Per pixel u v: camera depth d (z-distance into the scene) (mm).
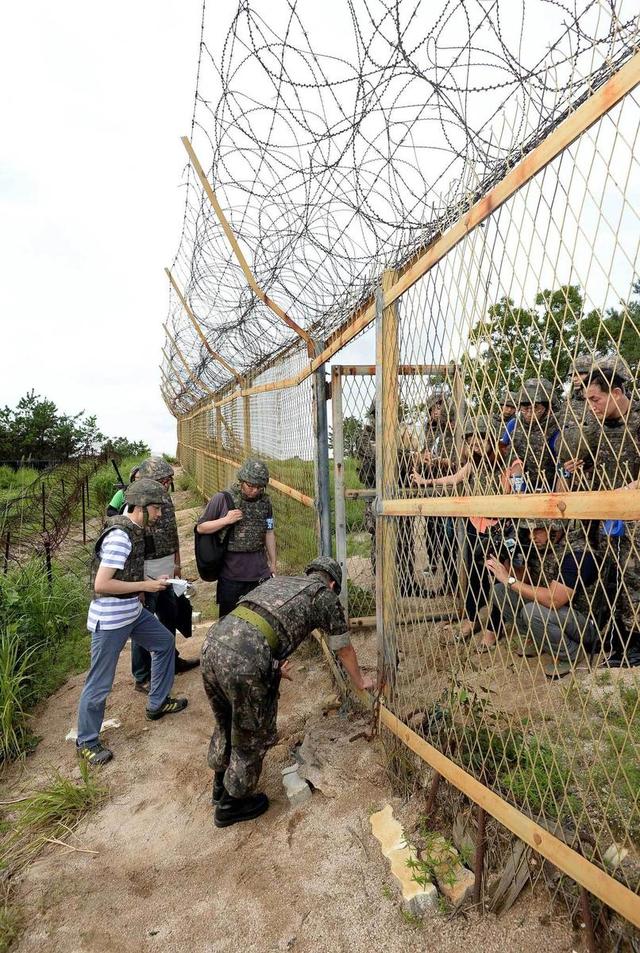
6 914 2371
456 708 2508
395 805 2648
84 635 5621
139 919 2320
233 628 2697
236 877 2473
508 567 2814
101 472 16328
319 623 2863
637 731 2277
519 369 1880
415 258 2572
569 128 1427
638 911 1490
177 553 4414
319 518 4176
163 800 3072
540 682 2648
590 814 1967
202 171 3703
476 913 2057
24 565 6930
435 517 2521
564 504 1611
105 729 3854
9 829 2973
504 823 1983
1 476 18375
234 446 8828
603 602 2770
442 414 2445
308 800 2869
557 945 1859
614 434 2301
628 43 1318
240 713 2643
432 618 2656
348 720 3445
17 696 4121
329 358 3818
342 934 2107
